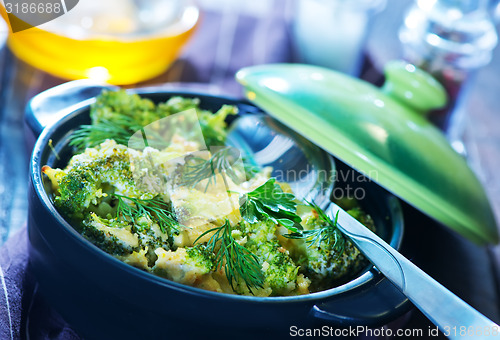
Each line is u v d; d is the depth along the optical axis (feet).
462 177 1.17
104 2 1.44
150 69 1.49
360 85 1.25
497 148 1.56
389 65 1.26
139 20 1.45
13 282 1.07
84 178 0.98
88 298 0.94
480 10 1.46
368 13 1.58
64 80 1.48
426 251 1.26
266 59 1.63
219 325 0.91
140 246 0.97
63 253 0.93
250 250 0.99
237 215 1.01
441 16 1.45
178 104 1.18
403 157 1.14
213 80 1.56
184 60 1.58
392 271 0.96
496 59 1.87
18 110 1.40
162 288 0.89
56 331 1.04
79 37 1.36
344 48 1.60
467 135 1.58
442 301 0.94
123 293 0.91
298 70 1.25
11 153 1.33
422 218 1.30
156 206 1.00
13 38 1.43
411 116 1.22
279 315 0.91
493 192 1.44
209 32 1.67
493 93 1.75
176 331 0.92
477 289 1.22
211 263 0.95
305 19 1.60
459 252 1.27
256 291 0.97
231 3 1.81
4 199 1.25
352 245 1.02
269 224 1.00
